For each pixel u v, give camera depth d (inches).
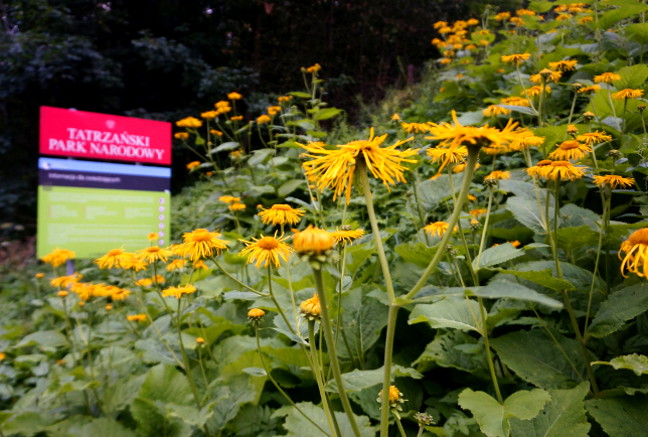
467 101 232.5
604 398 65.1
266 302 79.7
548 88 123.9
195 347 103.3
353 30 571.2
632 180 76.4
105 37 474.9
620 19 151.8
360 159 41.0
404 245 92.1
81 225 160.6
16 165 415.5
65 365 120.3
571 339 74.7
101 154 169.2
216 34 497.7
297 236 38.7
